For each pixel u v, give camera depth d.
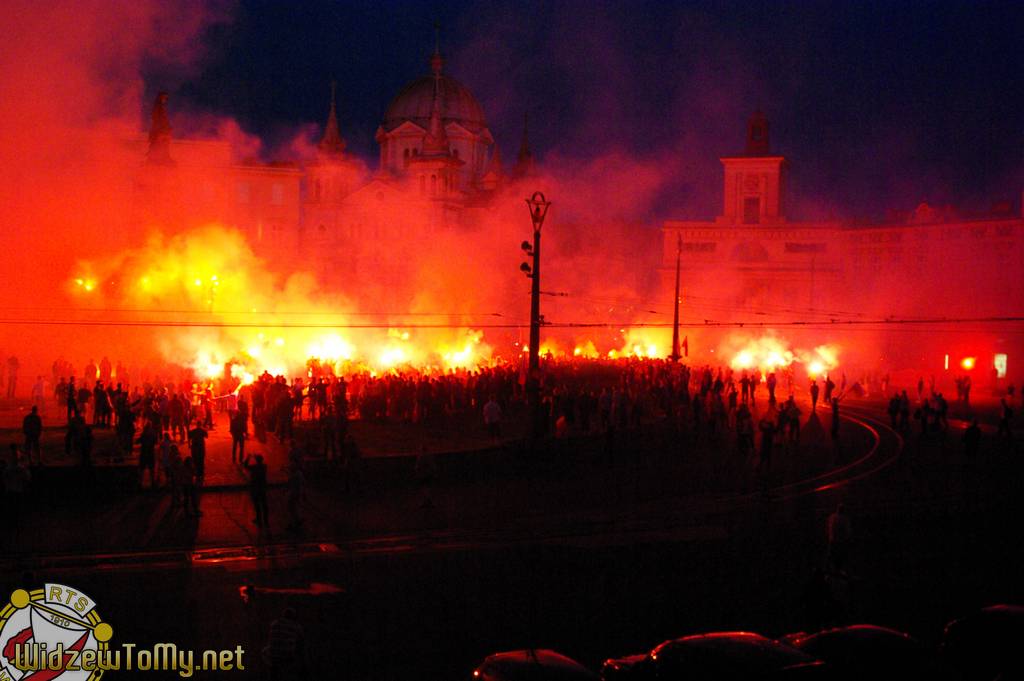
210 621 18.83
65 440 35.66
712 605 20.34
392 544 26.28
